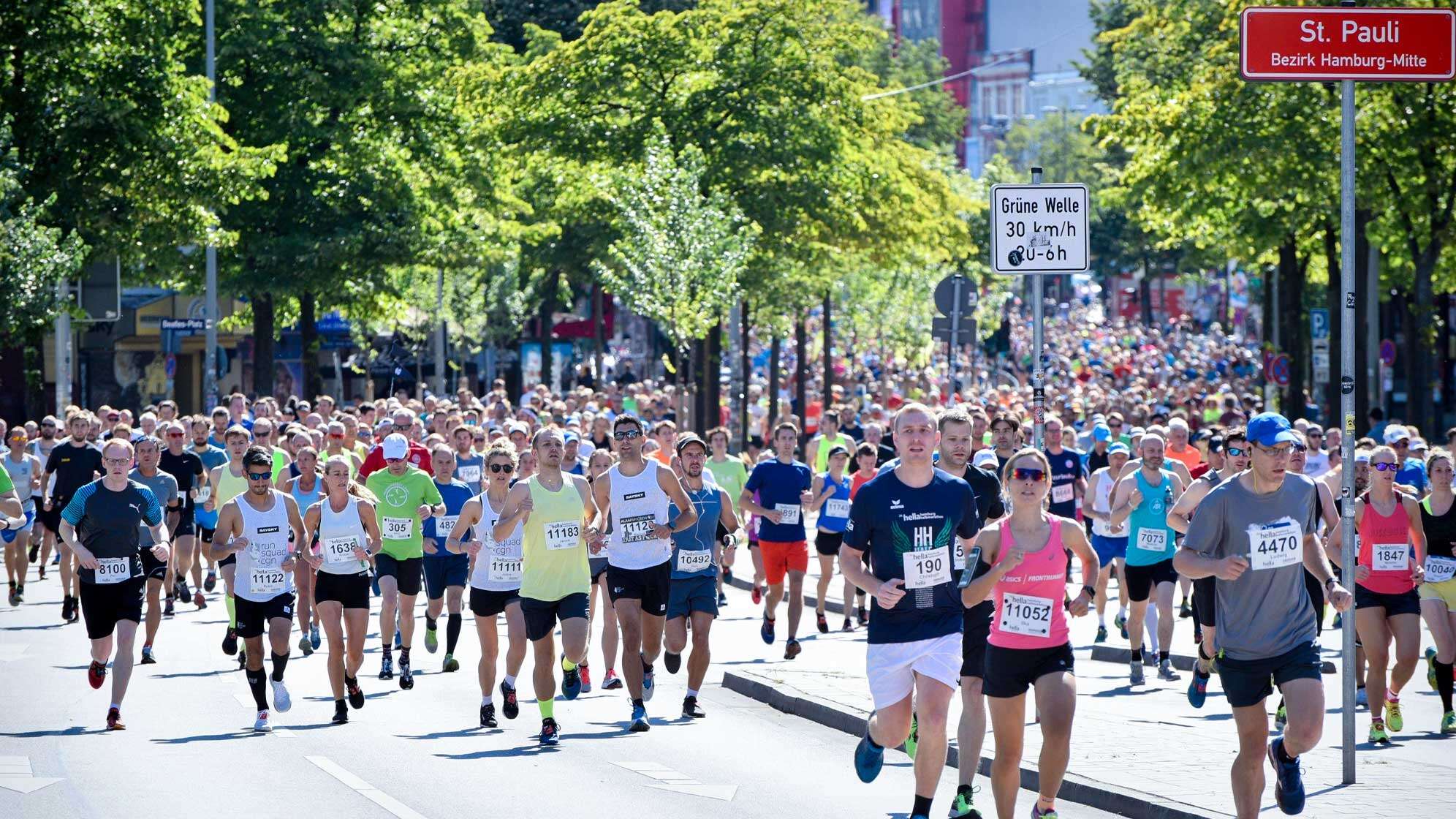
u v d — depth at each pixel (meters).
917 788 15.65
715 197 68.69
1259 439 15.10
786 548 30.45
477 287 100.94
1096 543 31.20
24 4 56.94
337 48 71.00
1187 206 63.97
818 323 112.00
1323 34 18.11
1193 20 72.06
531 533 22.05
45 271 52.16
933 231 84.06
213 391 66.25
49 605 38.50
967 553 15.84
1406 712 24.11
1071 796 18.09
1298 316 71.94
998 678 15.56
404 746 21.83
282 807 17.75
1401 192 57.81
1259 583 15.17
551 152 76.00
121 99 57.97
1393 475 21.38
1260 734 15.29
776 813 17.50
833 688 25.58
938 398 64.06
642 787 18.95
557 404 51.16
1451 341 100.62
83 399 91.62
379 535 24.19
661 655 31.91
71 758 20.80
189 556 36.41
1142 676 27.08
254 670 23.14
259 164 62.09
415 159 74.06
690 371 70.56
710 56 75.62
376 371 88.69
